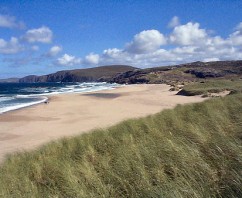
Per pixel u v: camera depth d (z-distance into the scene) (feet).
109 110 116.98
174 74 526.98
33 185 22.03
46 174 25.61
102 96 191.52
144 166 19.77
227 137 22.39
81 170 22.04
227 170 16.58
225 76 450.30
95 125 82.58
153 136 31.24
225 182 15.55
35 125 89.61
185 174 17.17
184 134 27.40
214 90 165.78
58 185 21.88
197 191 14.82
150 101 147.23
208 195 14.65
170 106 121.60
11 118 104.73
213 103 53.93
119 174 19.88
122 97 178.81
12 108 135.85
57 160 29.30
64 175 22.26
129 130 39.34
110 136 36.06
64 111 119.03
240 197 14.11
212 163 18.39
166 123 39.58
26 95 234.79
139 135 34.50
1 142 67.92
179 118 41.47
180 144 22.79
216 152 19.67
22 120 99.86
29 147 59.16
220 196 14.49
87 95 201.98
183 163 18.40
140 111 109.81
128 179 18.71
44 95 224.33
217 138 22.45
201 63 603.67
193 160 18.60
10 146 62.95
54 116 106.63
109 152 28.84
